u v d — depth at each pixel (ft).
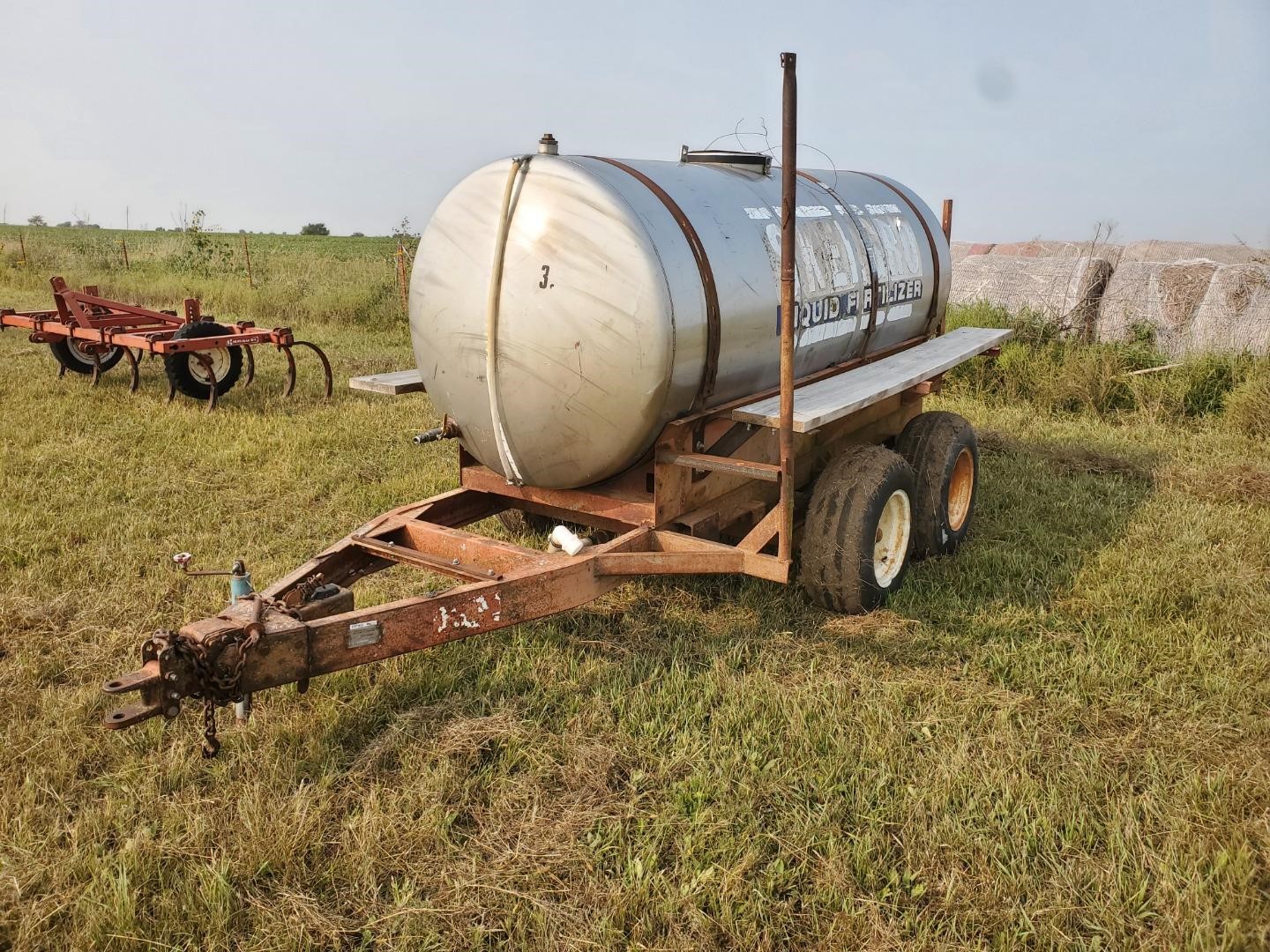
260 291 60.44
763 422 13.73
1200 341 36.09
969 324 38.58
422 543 14.33
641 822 10.28
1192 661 14.06
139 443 26.71
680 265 12.94
